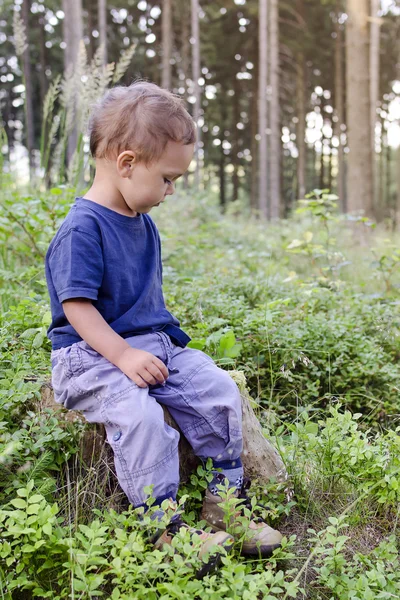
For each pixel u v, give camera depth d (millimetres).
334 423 2246
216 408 2006
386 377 3186
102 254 1989
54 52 27297
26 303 3139
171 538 1773
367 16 10914
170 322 2207
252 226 9625
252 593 1521
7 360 2420
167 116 1912
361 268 6082
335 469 2197
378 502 2146
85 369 1929
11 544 1635
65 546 1659
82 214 1997
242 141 35031
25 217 4062
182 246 5699
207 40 26688
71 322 1925
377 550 1865
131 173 1956
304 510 2170
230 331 2855
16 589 1717
